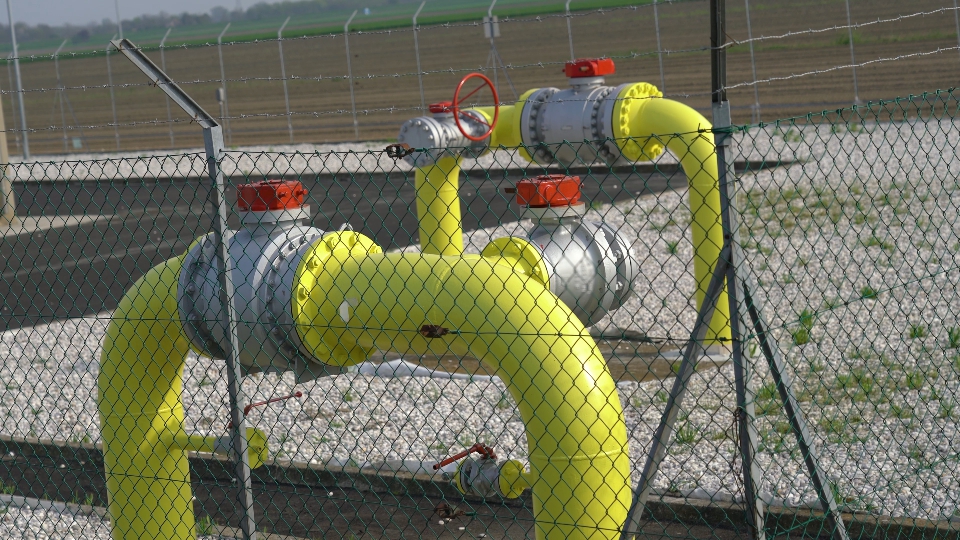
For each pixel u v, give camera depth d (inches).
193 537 193.3
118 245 617.3
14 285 520.7
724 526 212.4
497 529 222.4
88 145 1285.7
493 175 740.0
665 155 770.2
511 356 153.4
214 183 156.9
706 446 246.5
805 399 268.8
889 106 844.6
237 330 170.1
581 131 322.3
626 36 1788.9
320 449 267.4
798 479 221.5
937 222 461.7
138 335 181.5
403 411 289.9
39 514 236.4
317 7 6761.8
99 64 2559.1
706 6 1989.4
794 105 961.5
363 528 227.9
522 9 2519.7
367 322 165.5
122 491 186.4
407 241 567.8
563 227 203.9
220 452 179.5
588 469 150.6
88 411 313.6
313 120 1339.8
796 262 419.5
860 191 553.9
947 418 248.2
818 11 1569.9
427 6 3998.5
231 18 6702.8
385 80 1742.1
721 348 323.3
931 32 1300.4
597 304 205.9
